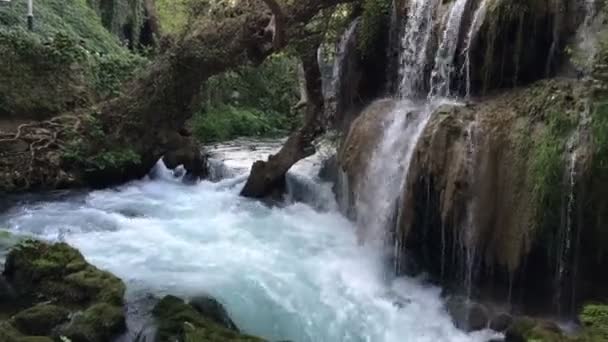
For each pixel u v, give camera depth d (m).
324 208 11.39
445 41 9.24
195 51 12.63
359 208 9.22
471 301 7.39
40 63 13.69
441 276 7.96
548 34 8.13
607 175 6.51
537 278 7.11
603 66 6.98
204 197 12.27
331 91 12.52
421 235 8.08
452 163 7.37
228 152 17.28
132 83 13.59
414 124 8.57
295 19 11.97
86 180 12.58
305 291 7.75
